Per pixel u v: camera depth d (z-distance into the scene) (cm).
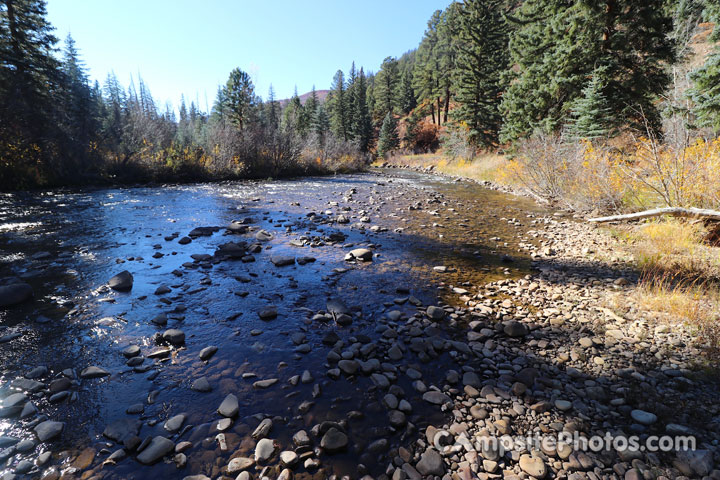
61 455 244
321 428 273
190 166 2177
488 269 688
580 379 341
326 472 236
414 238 907
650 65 1582
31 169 1650
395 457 250
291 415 291
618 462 243
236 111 3447
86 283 563
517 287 591
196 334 421
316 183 2148
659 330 423
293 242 833
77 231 884
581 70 1714
